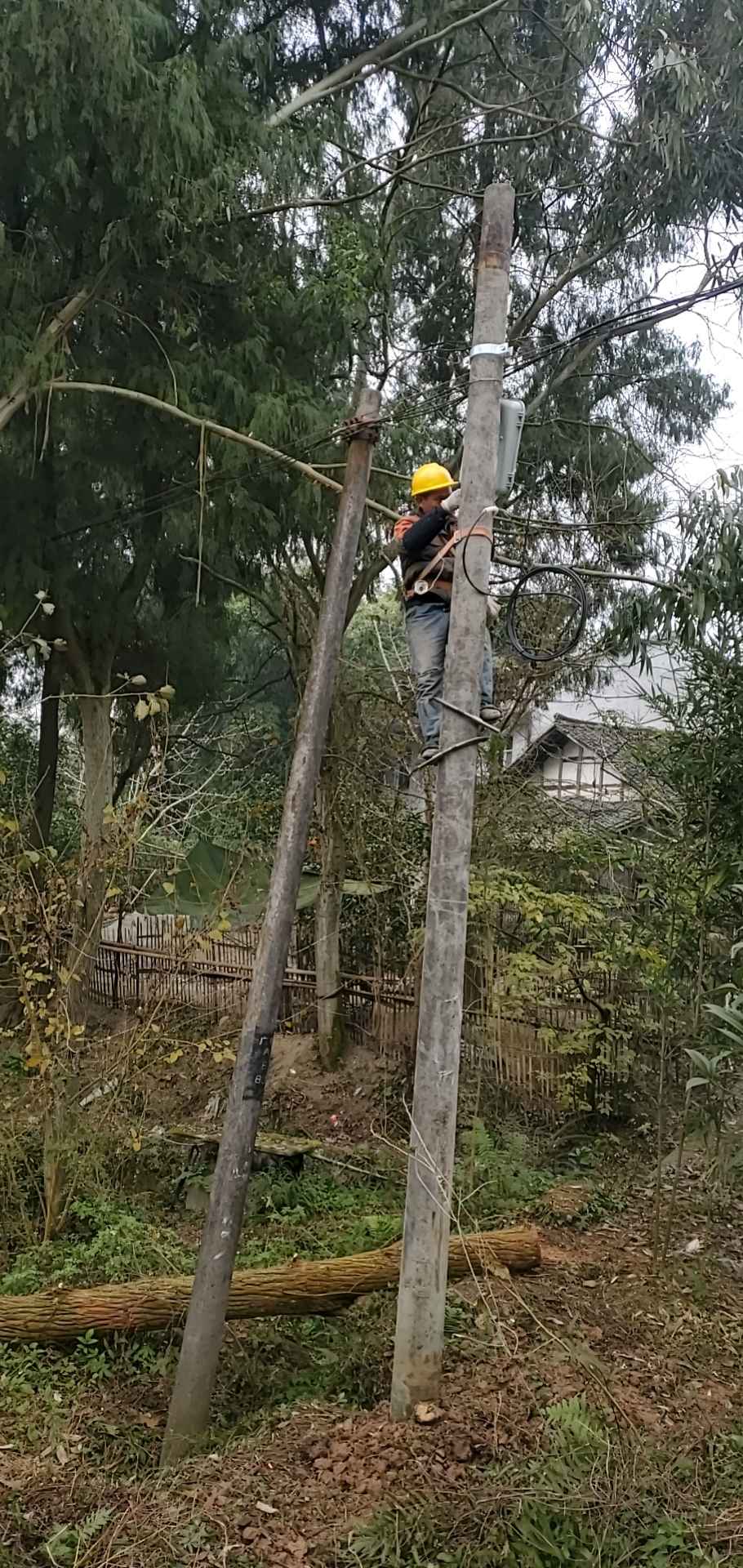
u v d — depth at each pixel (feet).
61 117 26.96
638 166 35.14
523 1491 13.10
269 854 42.78
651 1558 12.26
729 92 32.91
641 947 28.30
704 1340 18.71
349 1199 28.04
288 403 33.71
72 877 25.35
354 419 20.20
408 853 37.88
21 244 31.30
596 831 36.40
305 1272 19.12
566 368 41.47
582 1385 16.38
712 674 23.88
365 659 47.57
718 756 23.59
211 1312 16.53
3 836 24.73
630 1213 25.86
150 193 28.48
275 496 36.09
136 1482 14.89
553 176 38.73
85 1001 27.61
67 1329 18.52
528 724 39.63
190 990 45.27
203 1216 27.09
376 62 37.17
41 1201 25.76
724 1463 14.40
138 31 26.71
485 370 15.92
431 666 16.88
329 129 36.73
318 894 40.60
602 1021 31.09
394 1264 19.58
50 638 43.42
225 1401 17.48
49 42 24.79
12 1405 16.81
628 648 32.58
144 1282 19.22
